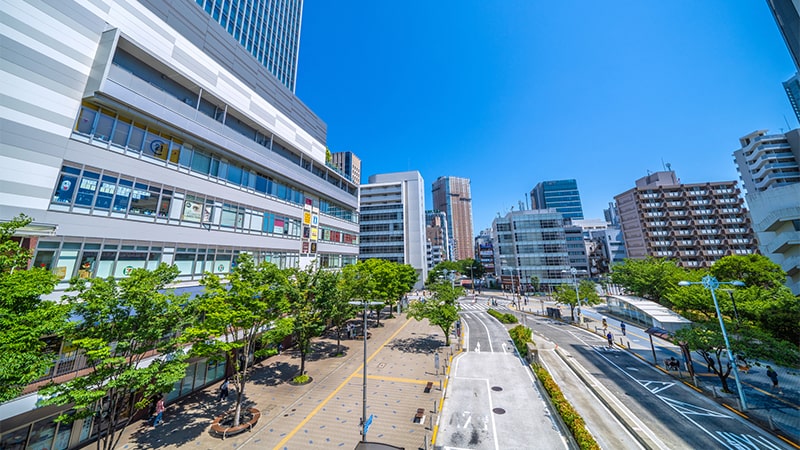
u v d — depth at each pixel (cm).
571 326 4269
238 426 1515
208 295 1619
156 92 1817
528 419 1644
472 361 2692
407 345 3206
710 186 7862
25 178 1306
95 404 1428
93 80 1548
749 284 3644
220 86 2464
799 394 1844
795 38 1691
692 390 1986
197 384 2027
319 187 3653
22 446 1231
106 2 1709
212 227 2223
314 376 2320
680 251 7581
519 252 8556
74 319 1369
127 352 1314
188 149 2089
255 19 5500
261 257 2703
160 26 2036
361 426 1588
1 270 936
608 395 1897
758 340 1798
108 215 1599
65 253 1425
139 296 1227
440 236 14750
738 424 1532
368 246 8869
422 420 1647
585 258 10138
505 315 4566
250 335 1873
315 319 2367
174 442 1437
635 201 8281
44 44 1416
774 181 6825
